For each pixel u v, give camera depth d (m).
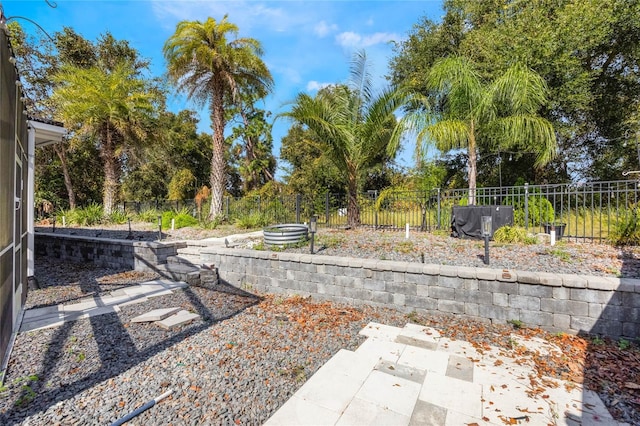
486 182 13.26
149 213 11.88
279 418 1.93
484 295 3.44
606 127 11.18
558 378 2.36
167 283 5.34
